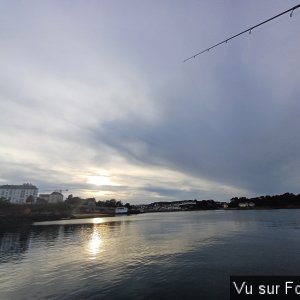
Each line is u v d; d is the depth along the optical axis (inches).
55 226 3572.8
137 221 4810.5
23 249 1540.4
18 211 5349.4
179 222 3969.0
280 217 4301.2
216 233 2121.1
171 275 871.7
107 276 892.0
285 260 1004.6
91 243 1764.3
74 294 722.2
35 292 753.6
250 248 1302.9
